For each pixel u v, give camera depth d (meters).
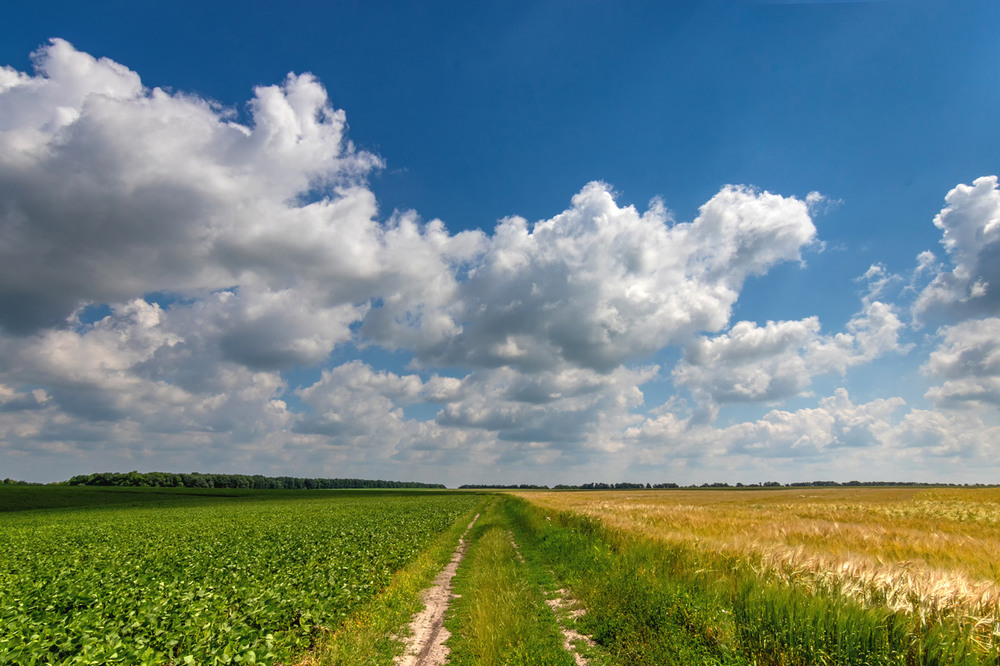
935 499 44.06
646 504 39.81
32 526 33.59
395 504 58.97
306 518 35.16
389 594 11.43
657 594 8.97
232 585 10.70
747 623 7.55
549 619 9.59
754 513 26.05
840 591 7.30
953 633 5.89
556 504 41.84
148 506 66.19
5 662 6.60
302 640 8.15
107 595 10.19
